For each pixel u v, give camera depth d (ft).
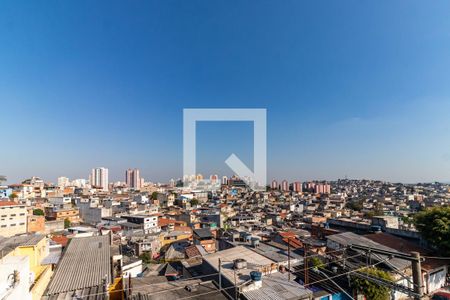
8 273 28.76
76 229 156.56
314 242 87.56
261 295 39.63
